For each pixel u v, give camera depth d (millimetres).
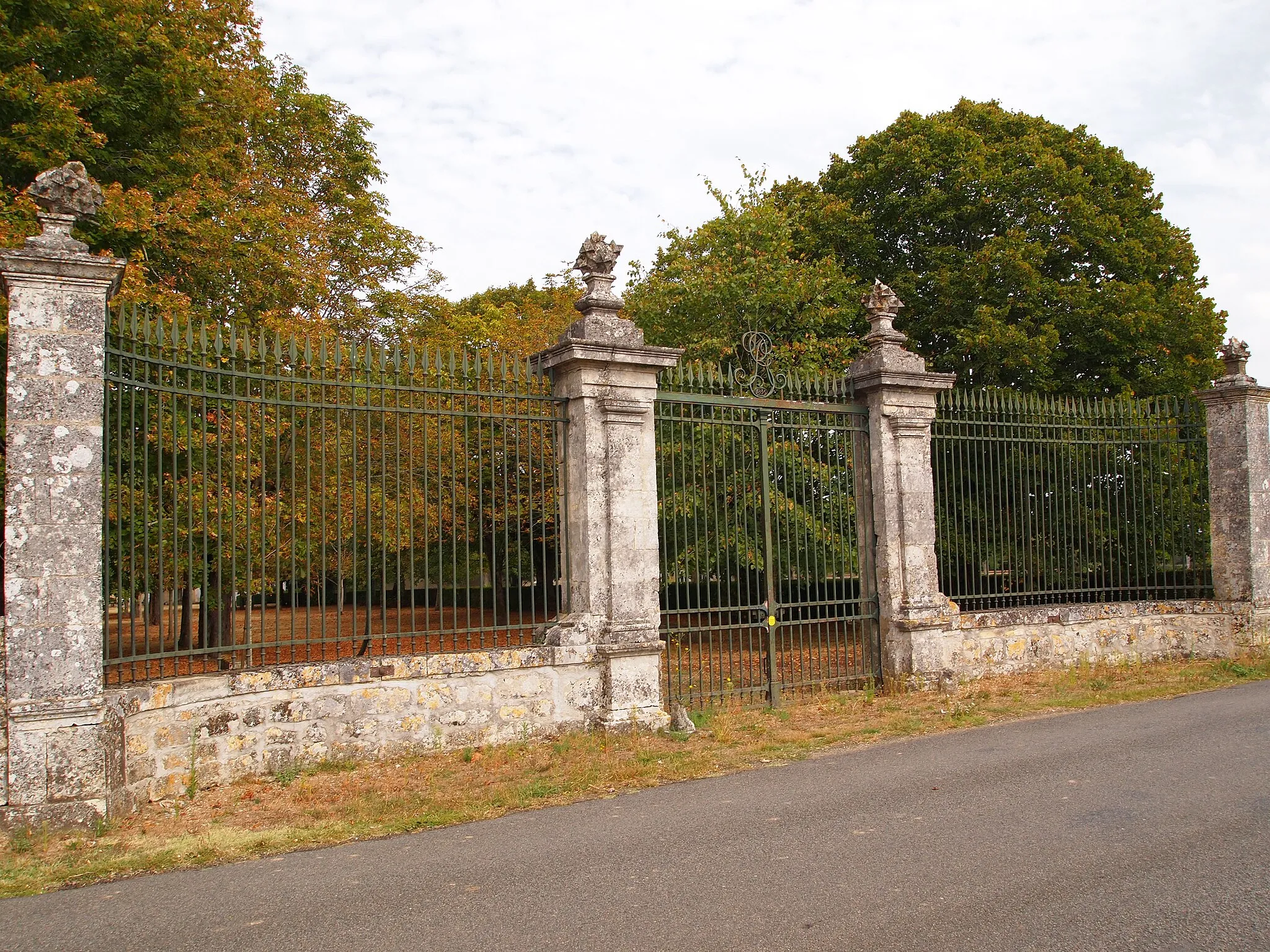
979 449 11211
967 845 5016
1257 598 11641
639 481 8414
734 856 4973
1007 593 11094
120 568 6039
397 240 19078
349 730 7082
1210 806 5602
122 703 5863
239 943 4020
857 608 10727
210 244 12398
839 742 7930
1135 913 4055
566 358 8164
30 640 5531
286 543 9984
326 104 18859
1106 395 18078
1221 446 11945
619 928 4055
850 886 4473
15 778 5445
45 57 11383
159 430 6344
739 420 9891
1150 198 19594
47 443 5684
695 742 7910
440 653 7488
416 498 10742
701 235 17297
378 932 4090
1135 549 12211
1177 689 9867
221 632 6875
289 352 7121
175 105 12680
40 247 5758
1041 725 8305
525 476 12008
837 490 11367
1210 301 18594
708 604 9102
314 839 5477
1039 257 17422
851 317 17719
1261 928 3879
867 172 19203
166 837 5508
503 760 7219
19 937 4129
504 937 3996
